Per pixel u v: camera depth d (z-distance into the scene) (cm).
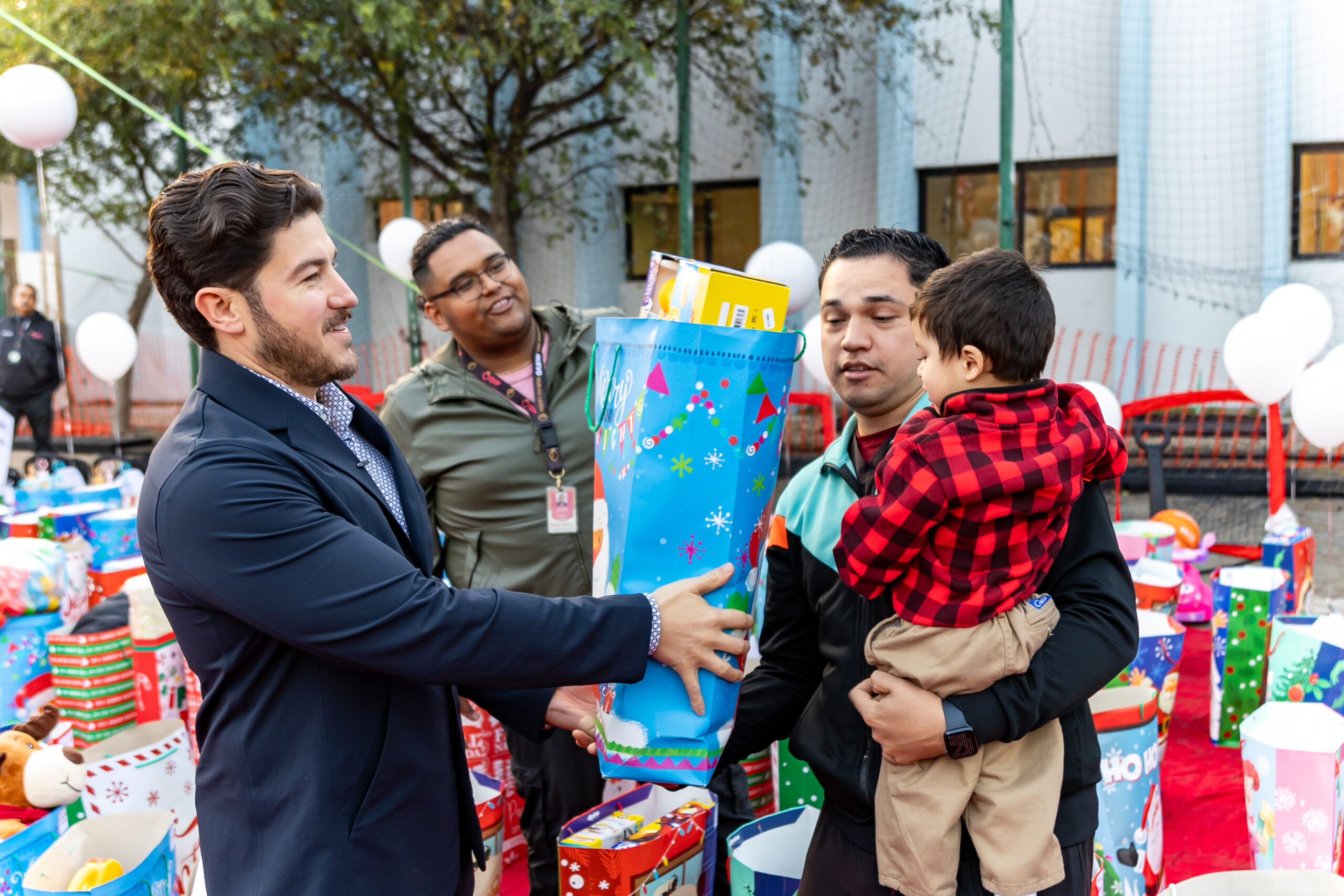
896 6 929
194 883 188
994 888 130
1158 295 923
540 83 925
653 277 146
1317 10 844
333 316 134
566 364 252
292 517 121
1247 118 877
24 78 510
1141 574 314
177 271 129
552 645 124
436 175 998
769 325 139
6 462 435
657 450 132
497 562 249
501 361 252
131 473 482
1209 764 301
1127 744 201
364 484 137
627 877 184
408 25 725
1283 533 362
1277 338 373
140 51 754
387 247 632
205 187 128
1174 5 888
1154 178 912
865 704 136
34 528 346
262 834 126
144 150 1020
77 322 1284
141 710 283
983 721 129
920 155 1002
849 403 161
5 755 227
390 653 121
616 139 1102
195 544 120
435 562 261
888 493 132
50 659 286
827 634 154
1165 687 243
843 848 149
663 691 135
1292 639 265
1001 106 531
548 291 1139
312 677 127
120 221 1091
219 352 133
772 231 1044
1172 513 455
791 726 166
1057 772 135
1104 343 967
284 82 851
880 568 134
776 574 168
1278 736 212
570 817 237
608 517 140
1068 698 130
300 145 1093
